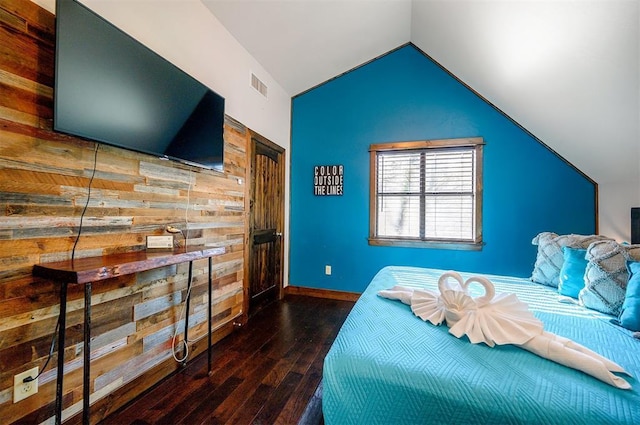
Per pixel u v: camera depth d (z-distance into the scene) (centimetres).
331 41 316
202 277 233
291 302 362
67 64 125
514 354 108
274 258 363
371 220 370
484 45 260
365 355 110
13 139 120
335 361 110
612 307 153
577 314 154
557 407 82
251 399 174
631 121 218
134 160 173
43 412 130
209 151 217
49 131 132
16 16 121
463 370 99
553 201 313
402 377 98
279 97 370
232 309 272
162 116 174
